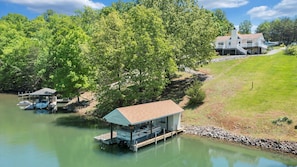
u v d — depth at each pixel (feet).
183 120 96.68
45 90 140.46
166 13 122.31
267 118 84.94
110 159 69.36
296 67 128.98
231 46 215.10
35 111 129.49
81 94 150.51
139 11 104.27
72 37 123.13
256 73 128.16
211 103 103.55
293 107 87.76
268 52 215.92
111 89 102.58
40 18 327.26
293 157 68.85
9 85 202.39
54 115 119.65
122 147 76.23
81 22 264.31
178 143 81.46
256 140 77.71
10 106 142.41
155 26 103.45
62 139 85.10
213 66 155.84
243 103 98.12
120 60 100.42
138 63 100.89
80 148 76.84
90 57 105.91
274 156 70.23
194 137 85.71
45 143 81.30
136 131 76.84
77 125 102.06
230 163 68.03
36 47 192.34
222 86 117.91
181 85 129.59
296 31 340.18
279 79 114.83
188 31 119.55
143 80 101.96
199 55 123.13
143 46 99.04
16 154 72.28
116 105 106.93
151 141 77.66
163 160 70.49
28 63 186.60
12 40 218.18
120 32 100.78
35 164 65.62
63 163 66.33
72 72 118.11
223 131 85.40
